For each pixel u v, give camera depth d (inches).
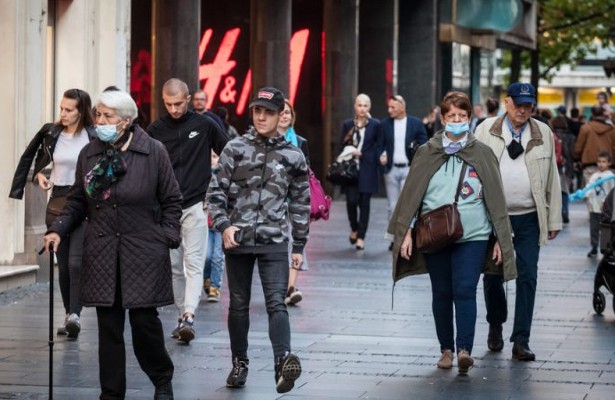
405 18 2504.9
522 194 791.1
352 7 2242.9
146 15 1987.0
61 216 631.2
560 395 687.1
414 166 761.6
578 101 5713.6
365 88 2391.7
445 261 759.1
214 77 2228.1
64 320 901.8
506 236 747.4
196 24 1726.1
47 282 1141.7
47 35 1277.1
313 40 2283.5
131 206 617.6
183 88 848.3
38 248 1143.0
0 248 1128.8
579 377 738.8
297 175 684.1
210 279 1043.9
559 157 1961.1
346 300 1050.1
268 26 2025.1
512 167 791.7
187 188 845.8
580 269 1330.0
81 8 1283.2
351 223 1504.7
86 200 628.1
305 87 2285.9
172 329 893.8
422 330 900.0
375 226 1797.5
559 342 860.0
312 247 1494.8
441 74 2620.6
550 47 3961.6
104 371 624.7
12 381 701.3
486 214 751.7
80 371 732.0
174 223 625.6
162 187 625.0
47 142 866.1
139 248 615.8
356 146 1480.1
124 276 614.2
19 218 1132.5
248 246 674.8
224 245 678.5
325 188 2273.6
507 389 701.9
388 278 1206.3
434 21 2500.0
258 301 1039.6
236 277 687.7
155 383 632.4
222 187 681.0
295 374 641.0
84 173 625.6
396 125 1475.1
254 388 692.1
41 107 1175.0
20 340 834.8
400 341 853.2
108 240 616.4
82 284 622.2
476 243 747.4
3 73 1133.7
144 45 1987.0
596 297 994.7
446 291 761.6
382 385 707.4
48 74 1283.2
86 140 866.1
